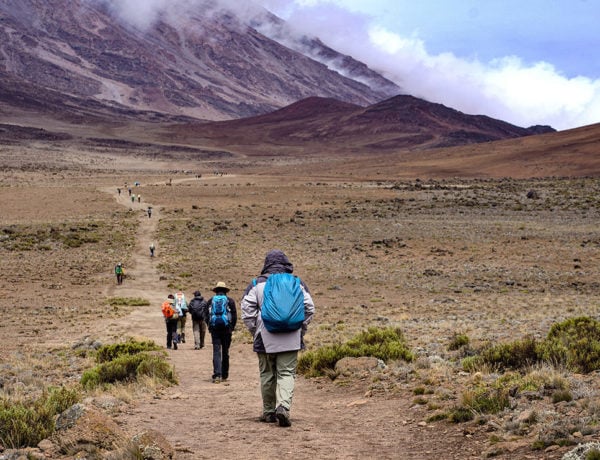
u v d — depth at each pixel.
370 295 40.66
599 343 10.46
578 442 5.82
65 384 12.48
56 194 129.88
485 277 48.34
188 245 70.50
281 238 74.69
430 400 8.73
